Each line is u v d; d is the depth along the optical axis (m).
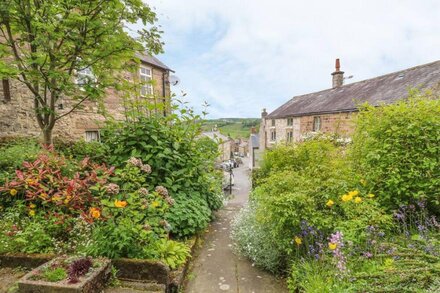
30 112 6.46
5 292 2.02
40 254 2.49
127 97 4.71
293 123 19.03
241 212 4.11
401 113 3.43
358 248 2.45
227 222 4.59
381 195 3.29
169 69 11.93
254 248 3.01
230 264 3.02
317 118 16.25
